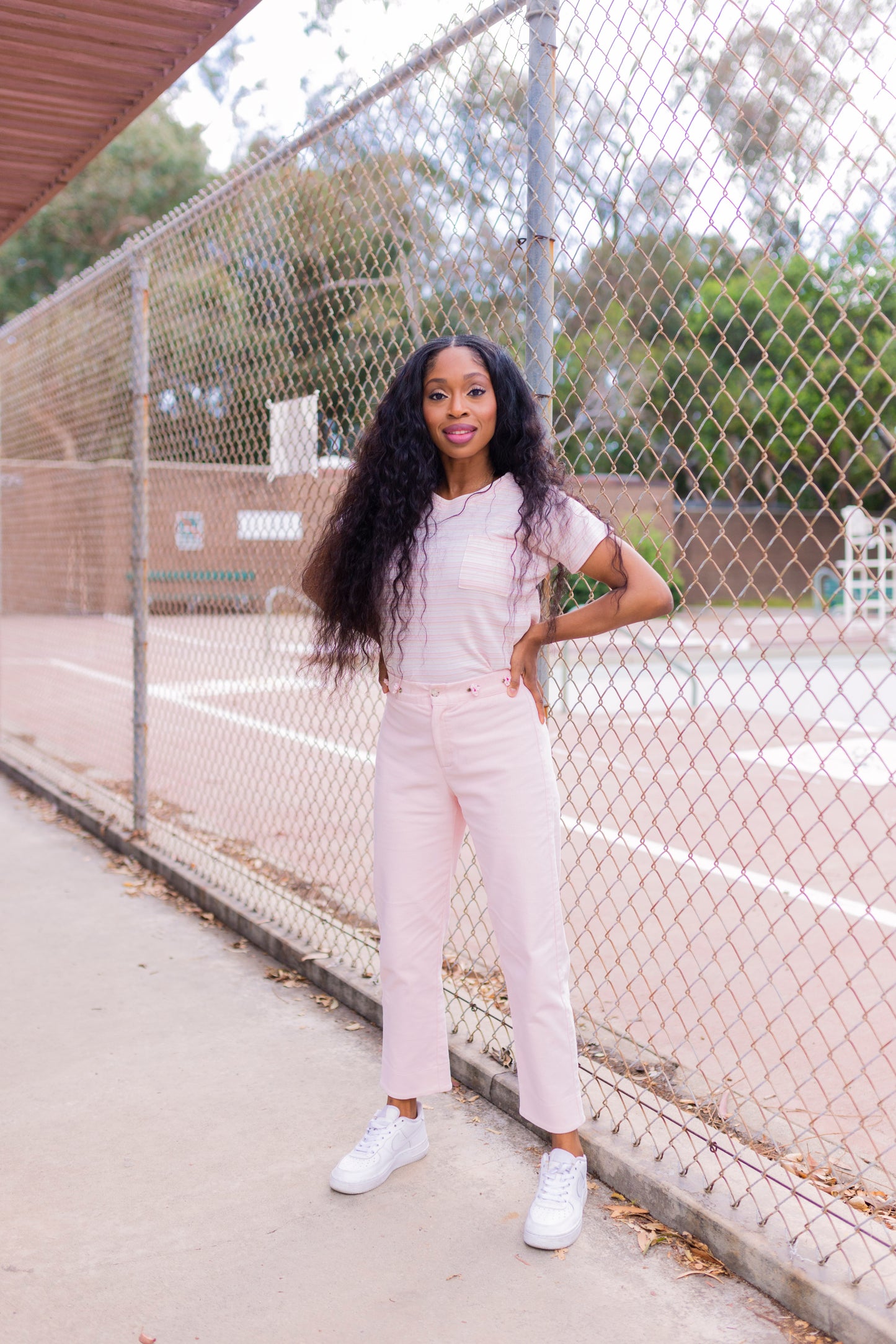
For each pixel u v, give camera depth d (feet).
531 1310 6.94
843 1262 6.89
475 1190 8.36
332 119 12.00
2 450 33.19
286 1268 7.41
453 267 10.47
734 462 7.95
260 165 13.79
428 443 7.76
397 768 8.10
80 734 28.22
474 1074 9.91
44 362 27.20
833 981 12.17
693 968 12.69
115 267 18.85
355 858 17.16
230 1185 8.46
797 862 16.93
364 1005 11.48
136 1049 10.84
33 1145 9.06
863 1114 9.19
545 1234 7.54
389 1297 7.10
